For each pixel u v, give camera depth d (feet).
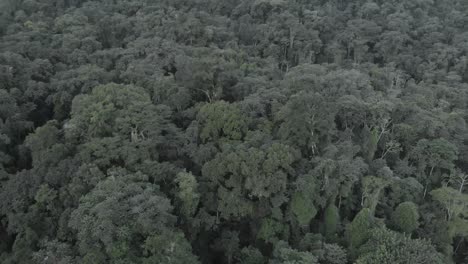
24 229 155.33
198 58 239.09
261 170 160.86
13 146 209.56
